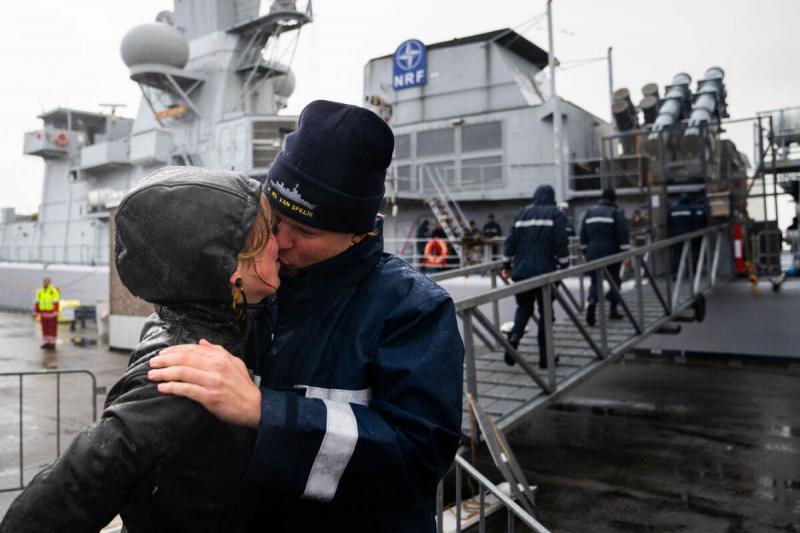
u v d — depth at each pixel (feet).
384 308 3.82
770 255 34.94
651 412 25.95
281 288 4.11
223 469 3.46
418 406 3.52
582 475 18.49
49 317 45.96
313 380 3.76
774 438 21.88
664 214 35.12
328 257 3.88
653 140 40.37
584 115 54.24
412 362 3.58
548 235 19.62
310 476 3.23
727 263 35.22
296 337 3.93
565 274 17.42
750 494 16.76
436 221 52.65
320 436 3.20
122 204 3.36
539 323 19.21
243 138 61.72
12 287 87.20
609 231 24.21
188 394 3.02
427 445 3.43
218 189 3.38
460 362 3.79
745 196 36.76
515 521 14.65
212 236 3.27
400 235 54.24
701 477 18.16
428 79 56.70
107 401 3.32
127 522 3.58
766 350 34.53
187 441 3.15
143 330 3.87
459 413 3.70
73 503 2.81
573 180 50.34
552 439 22.43
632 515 15.49
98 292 70.38
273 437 3.13
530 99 53.11
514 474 14.56
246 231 3.40
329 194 3.61
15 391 29.76
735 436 22.26
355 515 3.79
